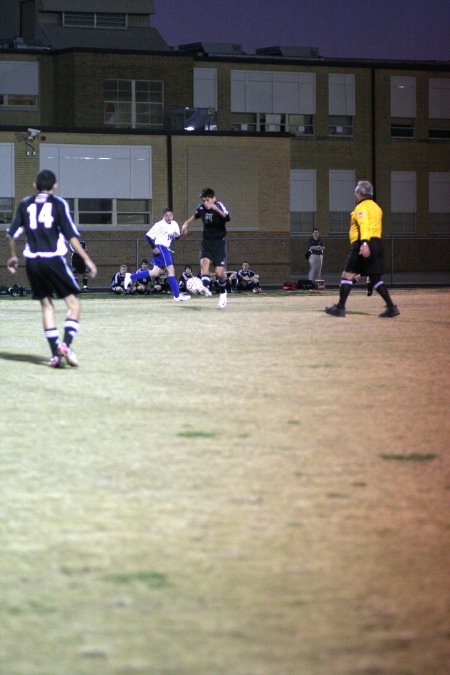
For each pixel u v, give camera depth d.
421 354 25.39
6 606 8.40
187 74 103.38
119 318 36.25
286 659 7.41
